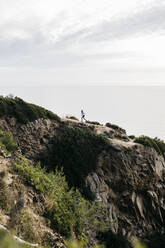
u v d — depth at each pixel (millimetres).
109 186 20234
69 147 19828
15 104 20812
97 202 16922
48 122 22500
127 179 21562
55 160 18406
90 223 10836
